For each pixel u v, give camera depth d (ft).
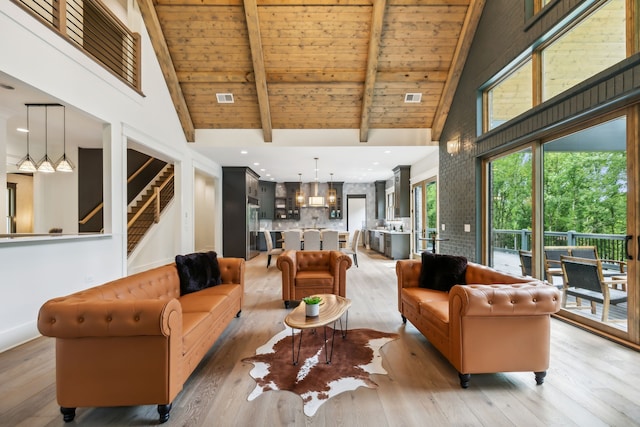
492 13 13.11
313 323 7.35
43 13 11.35
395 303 13.20
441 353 7.88
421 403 6.04
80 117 14.60
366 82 15.96
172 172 26.35
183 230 18.76
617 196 8.91
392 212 33.58
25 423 5.48
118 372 5.40
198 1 13.70
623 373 7.03
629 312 8.36
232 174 26.78
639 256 8.07
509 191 13.19
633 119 8.13
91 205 20.95
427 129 19.52
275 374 7.15
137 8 14.01
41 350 8.40
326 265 14.15
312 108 18.12
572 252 10.44
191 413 5.74
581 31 9.23
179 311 5.77
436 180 20.85
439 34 15.03
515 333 6.58
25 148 19.44
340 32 14.73
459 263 10.04
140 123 14.05
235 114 18.53
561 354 7.97
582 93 8.75
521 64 12.05
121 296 7.02
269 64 15.93
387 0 13.64
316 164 25.77
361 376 7.07
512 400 6.12
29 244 8.96
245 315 11.62
